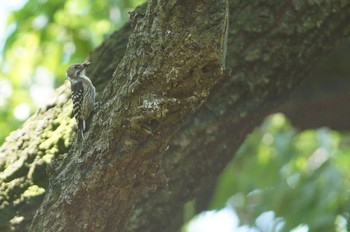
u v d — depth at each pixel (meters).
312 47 10.00
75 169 7.96
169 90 7.20
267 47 9.86
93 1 15.38
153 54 7.17
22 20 15.20
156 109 7.17
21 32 15.24
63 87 9.85
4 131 15.84
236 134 9.98
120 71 7.74
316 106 12.77
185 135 9.60
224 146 9.92
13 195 9.12
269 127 17.03
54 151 9.25
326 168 15.54
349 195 14.95
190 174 9.76
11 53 15.75
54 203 8.15
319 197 14.98
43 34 15.27
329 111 12.88
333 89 12.54
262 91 9.90
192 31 7.03
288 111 12.77
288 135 16.66
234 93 9.80
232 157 10.17
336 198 14.82
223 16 7.04
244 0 9.96
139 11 7.95
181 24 7.07
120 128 7.44
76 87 9.52
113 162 7.59
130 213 8.27
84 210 7.93
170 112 7.24
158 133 7.40
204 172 9.91
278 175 16.55
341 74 12.55
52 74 16.02
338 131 13.39
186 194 9.86
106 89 8.00
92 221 8.00
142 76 7.21
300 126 13.28
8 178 9.19
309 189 15.14
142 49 7.29
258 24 9.84
